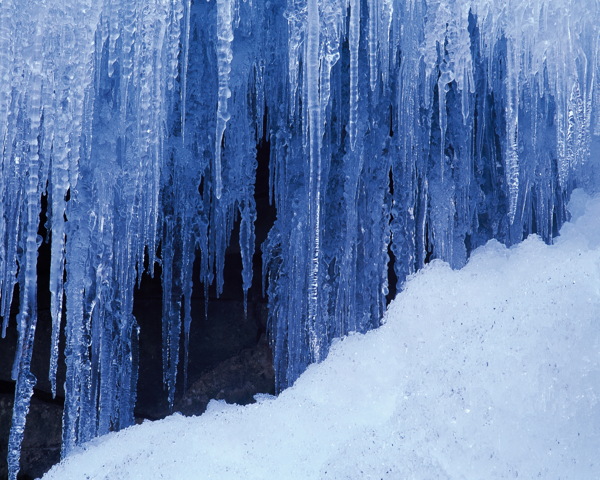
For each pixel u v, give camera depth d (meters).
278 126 4.45
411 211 4.41
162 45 3.64
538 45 3.73
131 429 3.34
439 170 4.47
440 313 3.01
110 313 4.20
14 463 3.68
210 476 2.63
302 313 4.63
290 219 4.60
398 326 3.09
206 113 4.42
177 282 4.85
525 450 2.32
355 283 4.53
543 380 2.43
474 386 2.47
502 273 3.15
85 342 4.15
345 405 2.96
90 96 3.58
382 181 4.46
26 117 3.63
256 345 5.14
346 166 4.48
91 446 3.23
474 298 3.02
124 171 3.84
